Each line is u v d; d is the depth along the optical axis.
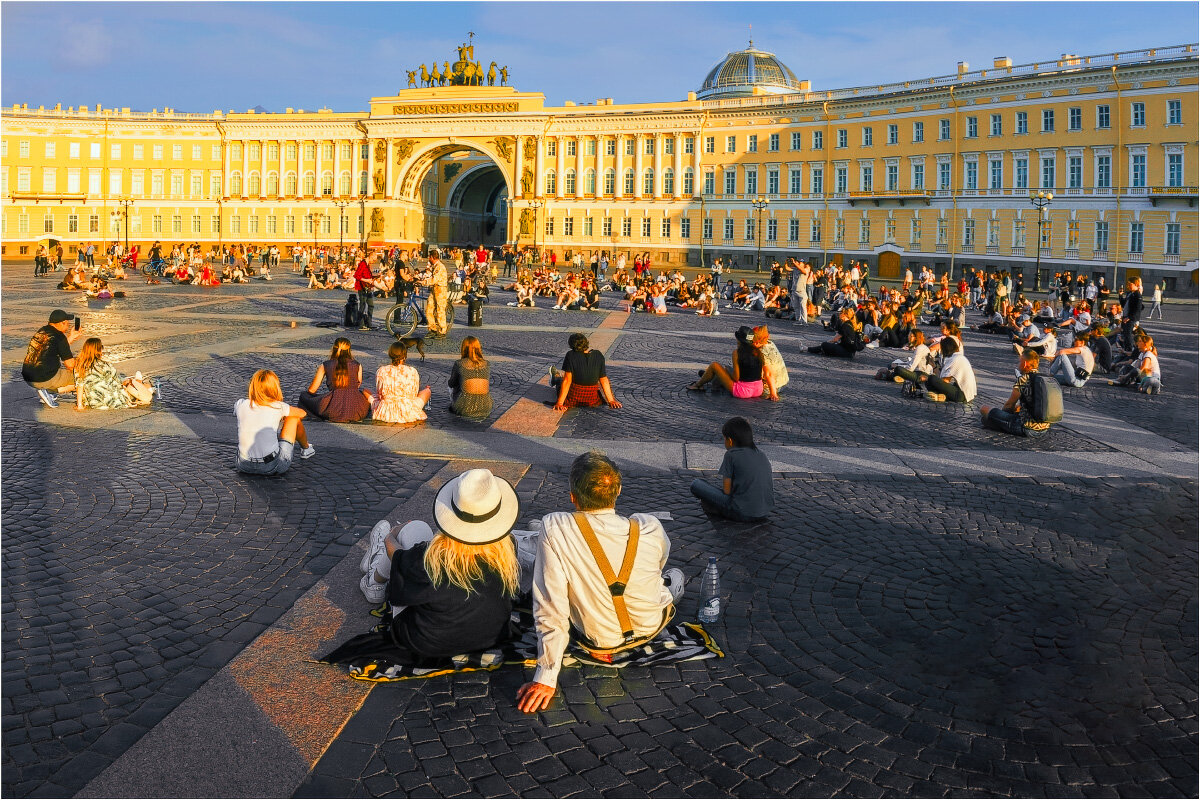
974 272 71.19
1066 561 9.07
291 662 6.55
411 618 6.52
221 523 9.51
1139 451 14.30
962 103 83.44
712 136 101.12
